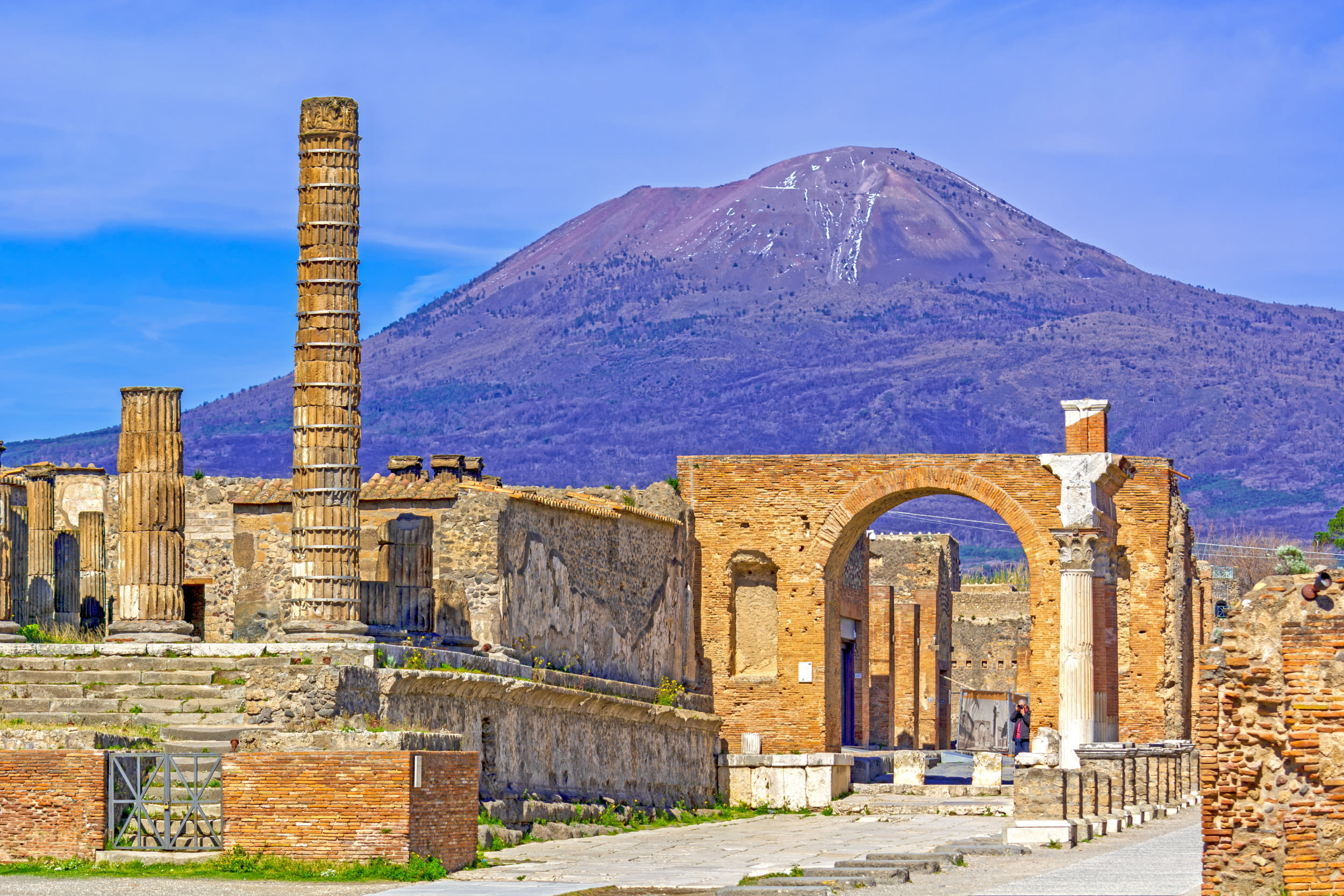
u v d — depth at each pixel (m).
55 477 59.38
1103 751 45.47
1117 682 60.44
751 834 47.03
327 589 42.59
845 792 60.41
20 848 32.81
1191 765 55.19
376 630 43.38
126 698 39.38
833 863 37.44
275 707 37.41
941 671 103.00
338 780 32.44
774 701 63.28
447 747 36.44
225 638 55.72
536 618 50.53
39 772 32.94
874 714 93.44
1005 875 33.50
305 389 43.09
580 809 47.44
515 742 45.53
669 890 31.97
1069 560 59.16
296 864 32.19
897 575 101.94
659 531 60.19
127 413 44.88
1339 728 24.69
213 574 56.12
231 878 31.12
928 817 53.97
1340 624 24.92
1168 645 62.25
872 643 93.94
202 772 34.97
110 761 33.09
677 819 53.81
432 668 42.03
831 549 63.25
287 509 55.72
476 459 56.75
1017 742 72.12
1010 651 110.38
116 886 29.69
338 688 37.28
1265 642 25.12
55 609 54.56
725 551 63.91
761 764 60.03
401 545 47.38
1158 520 62.59
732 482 64.12
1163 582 62.38
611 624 55.91
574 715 49.62
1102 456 59.59
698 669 63.59
